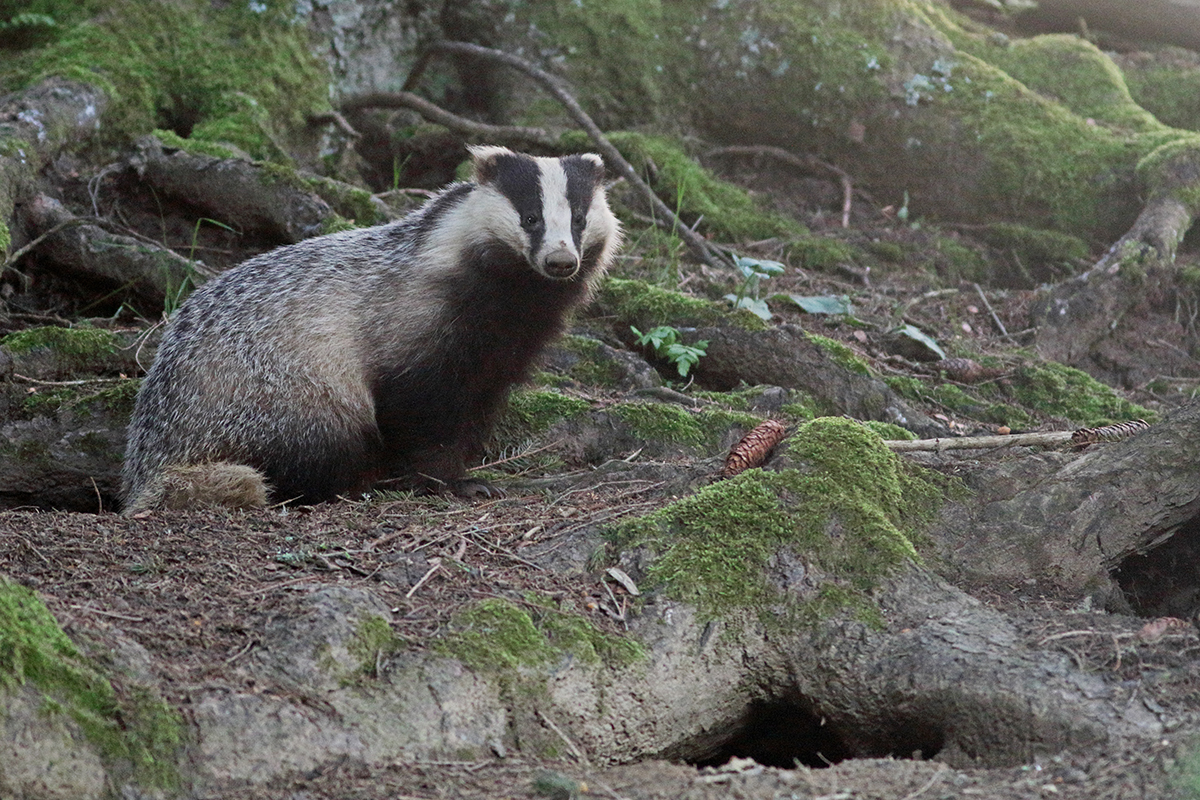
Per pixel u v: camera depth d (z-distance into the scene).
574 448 11.95
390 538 8.55
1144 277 15.73
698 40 18.61
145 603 7.25
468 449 11.62
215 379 10.85
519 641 7.29
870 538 8.31
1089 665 7.18
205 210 14.88
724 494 8.56
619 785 6.29
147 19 16.17
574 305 11.49
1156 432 9.04
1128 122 18.12
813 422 9.25
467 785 6.30
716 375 13.57
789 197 18.28
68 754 5.84
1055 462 9.23
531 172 10.83
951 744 7.20
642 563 8.20
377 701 6.70
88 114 14.96
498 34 18.58
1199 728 6.38
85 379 12.64
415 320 10.91
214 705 6.31
